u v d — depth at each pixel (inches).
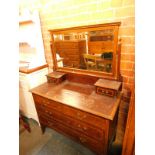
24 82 74.6
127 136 41.7
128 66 51.4
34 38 72.6
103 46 52.2
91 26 51.1
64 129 59.9
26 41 75.8
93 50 55.6
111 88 47.8
